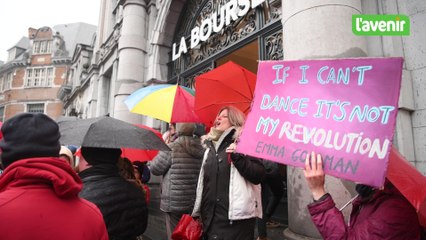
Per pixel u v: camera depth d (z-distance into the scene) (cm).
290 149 140
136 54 840
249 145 156
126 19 865
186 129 318
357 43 274
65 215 104
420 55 274
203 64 636
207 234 216
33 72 3959
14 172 102
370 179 113
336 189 240
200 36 643
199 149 318
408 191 106
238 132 221
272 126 152
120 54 857
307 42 277
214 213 212
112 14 1281
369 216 127
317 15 278
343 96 132
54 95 3797
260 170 208
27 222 94
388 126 115
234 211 204
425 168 261
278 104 154
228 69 272
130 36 842
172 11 771
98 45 1445
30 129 109
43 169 103
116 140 174
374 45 291
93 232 113
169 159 307
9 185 102
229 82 284
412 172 117
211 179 217
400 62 120
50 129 114
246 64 829
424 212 117
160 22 793
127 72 825
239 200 206
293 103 148
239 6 532
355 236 122
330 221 127
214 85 293
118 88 827
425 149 263
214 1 645
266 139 151
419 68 274
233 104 296
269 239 349
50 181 104
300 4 289
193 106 296
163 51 798
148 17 885
